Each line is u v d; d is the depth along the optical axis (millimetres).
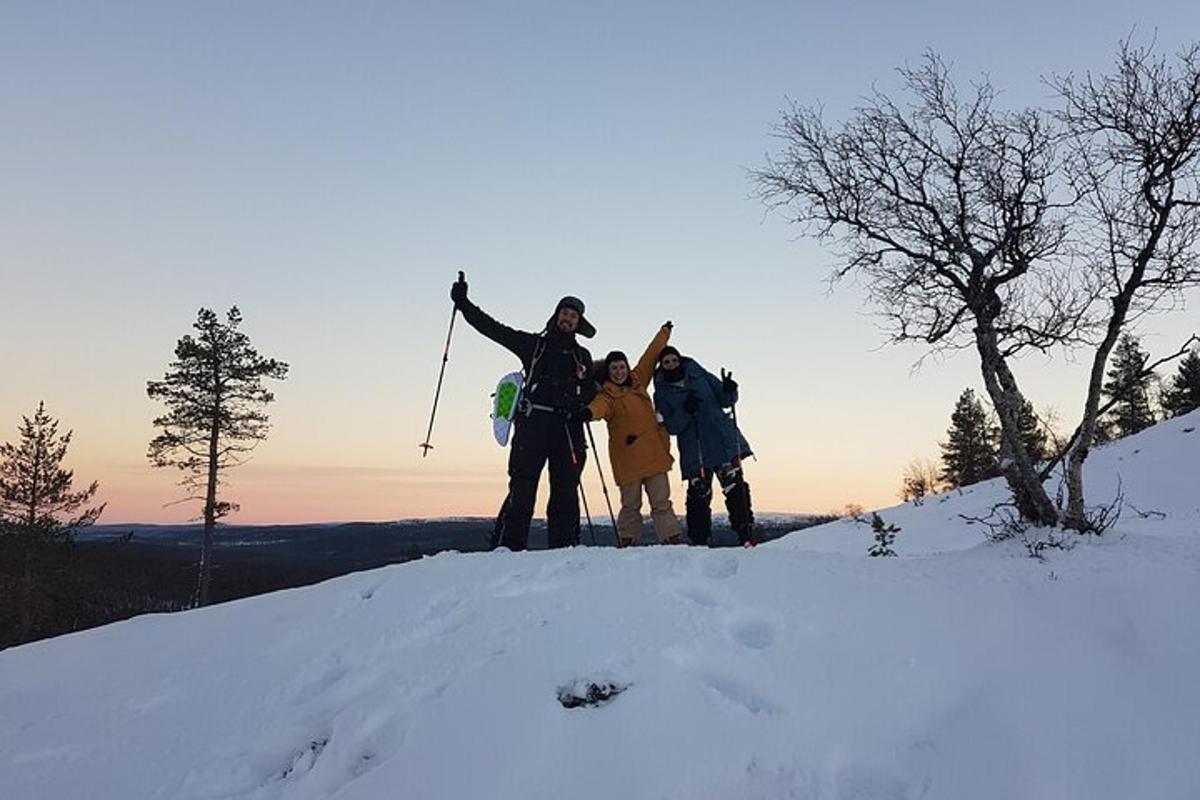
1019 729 3154
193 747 3309
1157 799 2854
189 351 24891
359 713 3291
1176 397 37219
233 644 4168
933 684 3377
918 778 2963
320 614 4328
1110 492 13109
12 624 25516
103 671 4086
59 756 3344
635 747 2971
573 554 4727
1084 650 3602
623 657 3475
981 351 5242
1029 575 4285
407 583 4461
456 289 6309
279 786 3037
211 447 25141
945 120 5320
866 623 3801
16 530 26203
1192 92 4879
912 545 11992
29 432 27922
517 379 6160
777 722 3131
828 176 5543
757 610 3947
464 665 3508
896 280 5484
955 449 41750
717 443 6770
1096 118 5059
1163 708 3248
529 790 2816
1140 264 4898
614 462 6539
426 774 2885
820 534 15930
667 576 4297
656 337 7000
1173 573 4105
